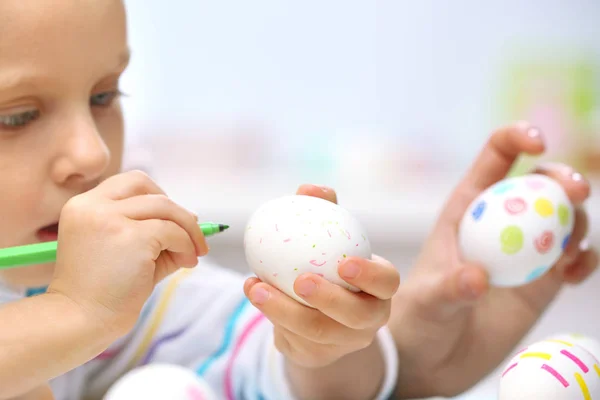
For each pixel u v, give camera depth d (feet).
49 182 1.82
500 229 1.97
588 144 3.51
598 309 3.25
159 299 2.27
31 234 1.84
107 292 1.67
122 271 1.68
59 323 1.67
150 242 1.69
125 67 1.91
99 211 1.69
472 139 3.83
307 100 3.92
